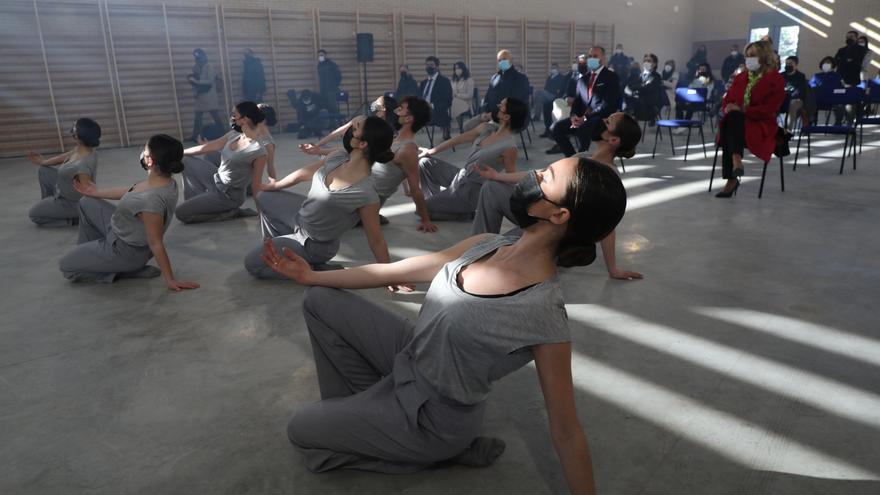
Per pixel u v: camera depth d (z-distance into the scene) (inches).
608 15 653.9
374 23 510.0
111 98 414.0
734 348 96.1
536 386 86.2
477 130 184.2
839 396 81.4
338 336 66.0
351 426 62.2
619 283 126.9
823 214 179.3
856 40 408.8
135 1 410.0
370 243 118.2
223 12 443.5
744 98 200.2
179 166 123.1
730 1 684.7
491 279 50.6
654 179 243.9
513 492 63.8
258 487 65.3
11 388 88.4
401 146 159.0
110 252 129.4
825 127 246.7
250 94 439.8
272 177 189.6
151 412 81.3
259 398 84.4
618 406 80.1
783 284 123.6
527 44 600.4
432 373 56.4
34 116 390.6
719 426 75.1
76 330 108.9
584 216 45.1
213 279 135.1
